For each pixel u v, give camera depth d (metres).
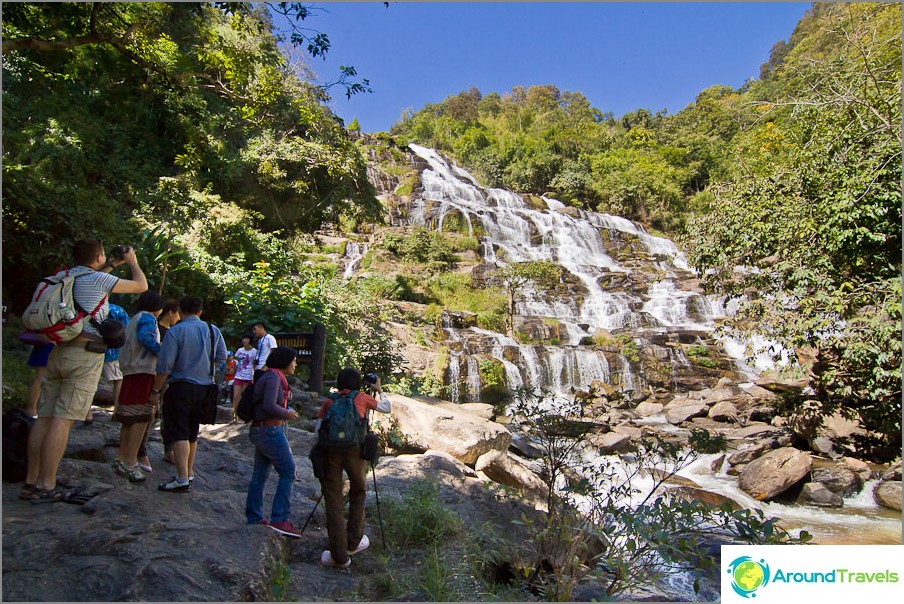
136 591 2.89
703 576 5.35
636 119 72.25
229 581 3.13
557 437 5.26
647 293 24.33
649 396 16.91
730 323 13.29
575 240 30.09
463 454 7.63
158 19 8.99
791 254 11.74
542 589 3.97
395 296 19.62
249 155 16.86
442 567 3.85
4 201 7.86
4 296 8.02
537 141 52.28
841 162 11.04
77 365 3.86
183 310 4.50
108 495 3.83
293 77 18.45
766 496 9.61
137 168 13.76
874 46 11.37
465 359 15.59
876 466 11.22
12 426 4.09
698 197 44.38
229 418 7.50
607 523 4.40
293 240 18.47
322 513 4.73
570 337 19.77
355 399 4.07
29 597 2.72
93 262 4.11
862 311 10.76
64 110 13.23
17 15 7.07
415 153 39.66
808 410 12.48
